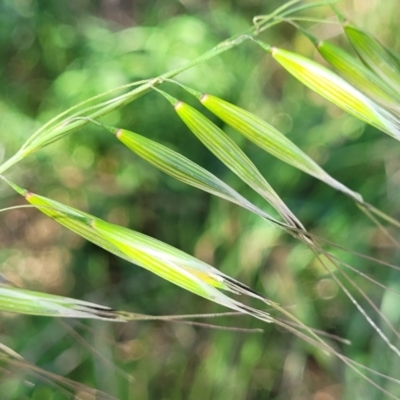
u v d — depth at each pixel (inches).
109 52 13.8
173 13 15.3
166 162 7.6
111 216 13.3
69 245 13.8
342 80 7.8
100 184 13.7
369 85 8.0
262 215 7.5
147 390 11.3
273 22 7.9
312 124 12.8
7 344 11.4
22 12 14.4
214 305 11.8
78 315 7.4
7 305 7.3
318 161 12.2
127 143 7.6
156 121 12.8
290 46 14.3
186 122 7.7
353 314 11.0
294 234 7.6
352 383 10.4
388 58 8.1
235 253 11.5
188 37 13.6
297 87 13.7
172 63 13.2
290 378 11.2
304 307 11.1
